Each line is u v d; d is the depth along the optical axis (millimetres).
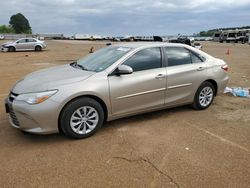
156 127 5340
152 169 3791
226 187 3398
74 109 4605
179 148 4430
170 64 5781
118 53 5465
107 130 5172
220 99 7441
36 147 4453
